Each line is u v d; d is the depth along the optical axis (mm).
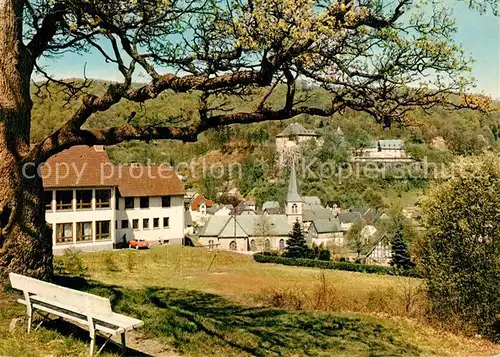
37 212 10266
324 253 60500
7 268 9727
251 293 20547
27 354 6965
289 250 60844
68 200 44000
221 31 8648
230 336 9656
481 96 8211
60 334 7941
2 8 9734
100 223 45750
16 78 9945
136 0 8422
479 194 16453
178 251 46156
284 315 13406
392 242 57031
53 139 9766
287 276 36469
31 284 8219
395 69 7875
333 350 10195
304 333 11281
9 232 9812
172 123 10133
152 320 9539
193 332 9352
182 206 55312
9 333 7785
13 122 9844
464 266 16344
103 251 43688
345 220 96438
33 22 10914
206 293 18562
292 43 7293
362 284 30703
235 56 8805
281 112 9117
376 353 10500
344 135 120000
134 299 11164
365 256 66688
